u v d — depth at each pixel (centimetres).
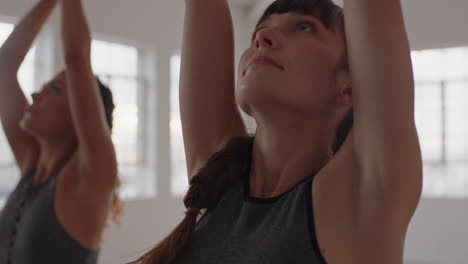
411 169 64
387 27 64
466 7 637
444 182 698
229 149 85
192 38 100
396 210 64
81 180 171
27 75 604
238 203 78
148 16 693
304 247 65
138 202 654
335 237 65
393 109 64
